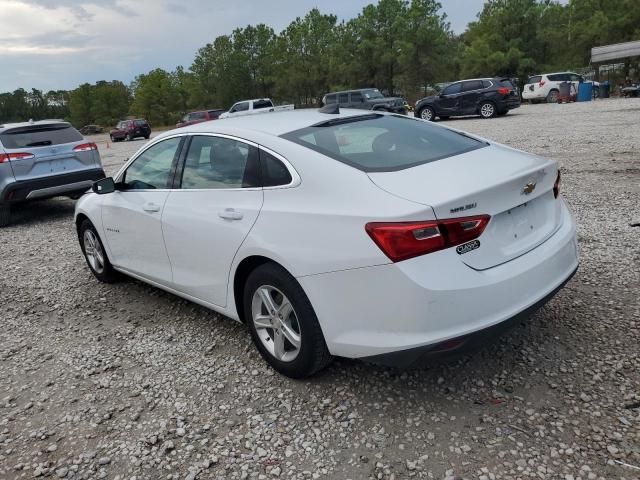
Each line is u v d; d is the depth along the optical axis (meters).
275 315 3.30
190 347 3.96
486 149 3.50
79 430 3.09
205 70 72.62
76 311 4.88
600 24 51.56
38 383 3.66
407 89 53.56
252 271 3.32
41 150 8.88
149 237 4.23
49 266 6.41
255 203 3.28
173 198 3.96
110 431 3.05
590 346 3.40
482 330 2.65
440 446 2.67
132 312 4.73
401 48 51.81
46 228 8.79
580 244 5.27
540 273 2.92
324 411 3.04
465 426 2.79
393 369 3.36
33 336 4.44
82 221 5.45
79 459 2.84
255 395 3.26
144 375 3.63
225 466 2.69
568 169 9.28
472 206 2.66
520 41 53.06
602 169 8.98
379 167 3.02
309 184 3.05
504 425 2.77
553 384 3.06
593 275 4.46
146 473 2.69
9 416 3.29
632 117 17.17
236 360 3.70
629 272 4.45
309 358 3.12
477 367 3.30
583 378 3.09
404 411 2.96
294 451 2.75
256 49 67.69
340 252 2.77
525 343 3.51
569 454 2.53
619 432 2.64
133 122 42.62
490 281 2.68
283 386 3.32
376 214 2.66
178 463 2.74
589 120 17.59
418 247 2.56
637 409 2.79
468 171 2.96
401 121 3.88
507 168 3.04
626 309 3.82
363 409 3.02
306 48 60.41
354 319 2.80
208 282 3.74
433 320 2.59
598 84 35.09
